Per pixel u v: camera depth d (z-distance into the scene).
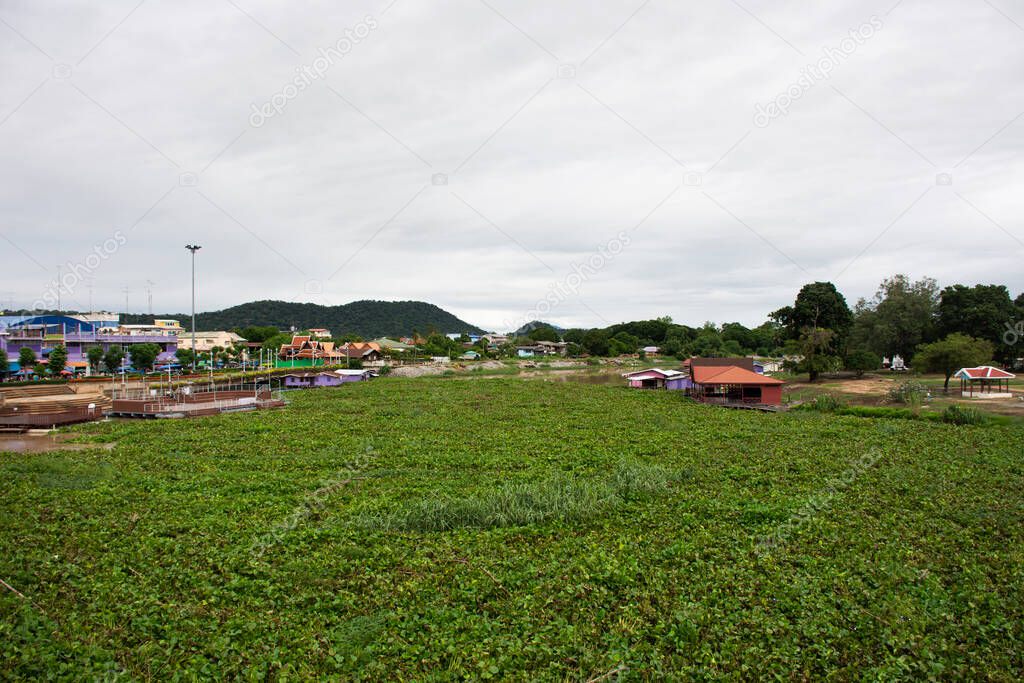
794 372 78.69
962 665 10.47
